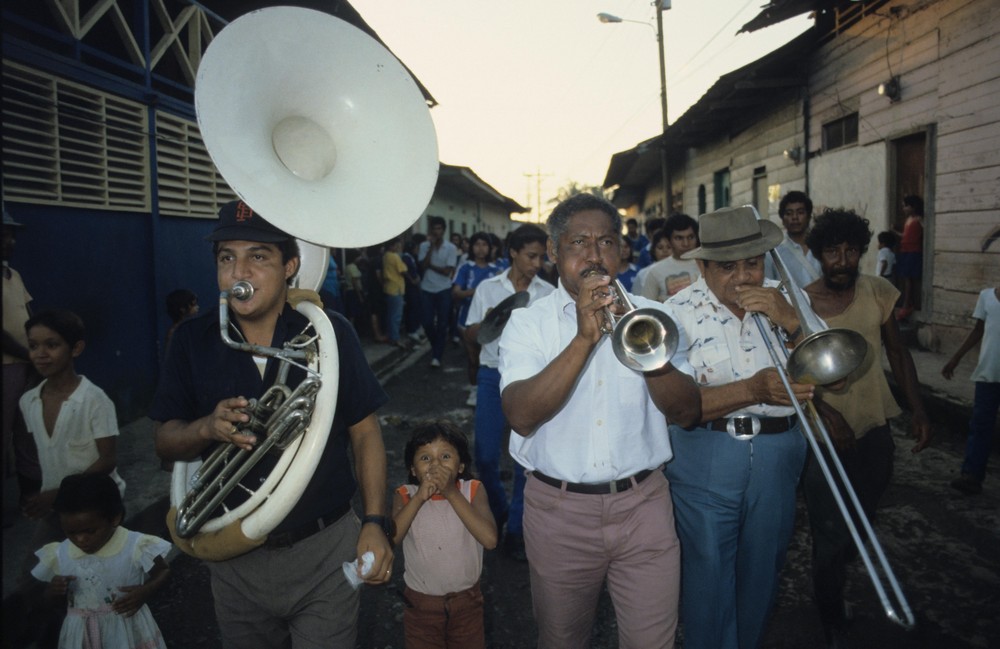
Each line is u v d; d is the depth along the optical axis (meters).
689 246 5.22
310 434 1.76
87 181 5.50
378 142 2.02
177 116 6.64
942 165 7.75
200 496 1.83
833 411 2.82
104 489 2.44
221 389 1.94
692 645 2.54
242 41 1.80
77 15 5.29
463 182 21.48
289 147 1.95
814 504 3.01
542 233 4.36
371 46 2.02
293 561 1.93
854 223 2.99
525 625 3.33
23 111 4.86
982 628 3.16
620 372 2.23
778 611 3.38
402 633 3.28
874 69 9.05
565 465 2.21
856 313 3.11
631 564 2.21
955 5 7.36
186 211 6.77
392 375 9.57
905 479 4.93
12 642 1.99
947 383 6.62
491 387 3.96
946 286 7.82
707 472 2.50
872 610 3.33
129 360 5.96
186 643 3.19
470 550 2.68
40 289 5.00
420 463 2.62
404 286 12.20
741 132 14.52
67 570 2.46
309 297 2.05
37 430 2.86
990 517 4.28
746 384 2.38
